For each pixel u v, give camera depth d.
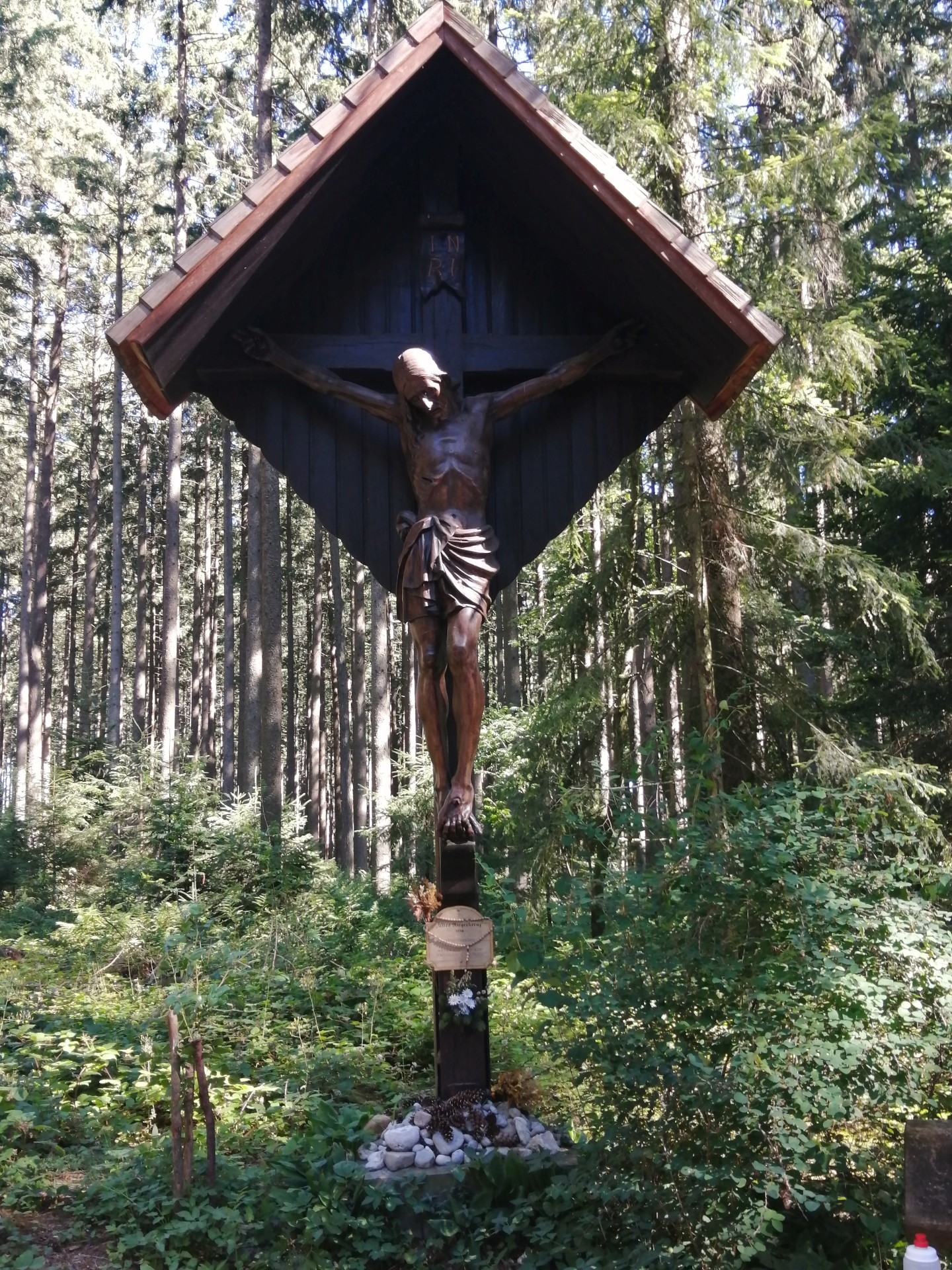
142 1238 4.63
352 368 5.99
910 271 12.37
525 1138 5.25
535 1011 7.34
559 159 5.48
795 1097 4.25
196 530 34.94
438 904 5.66
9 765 52.25
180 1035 7.04
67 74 28.48
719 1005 4.60
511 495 6.07
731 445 10.54
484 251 6.29
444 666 5.62
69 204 30.45
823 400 10.40
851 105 15.53
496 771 15.30
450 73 5.78
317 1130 5.57
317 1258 4.58
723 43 10.01
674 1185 4.34
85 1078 6.59
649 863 5.70
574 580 10.95
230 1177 5.12
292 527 34.06
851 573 9.99
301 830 19.41
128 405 37.31
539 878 9.78
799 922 4.61
